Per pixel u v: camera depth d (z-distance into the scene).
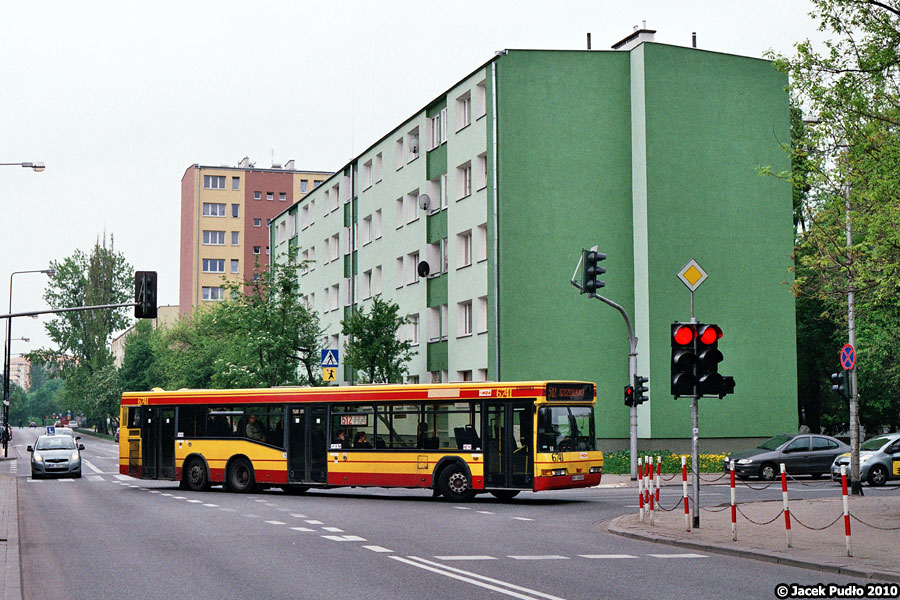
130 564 13.34
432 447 25.67
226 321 51.47
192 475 30.42
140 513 22.16
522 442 24.36
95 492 30.38
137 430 31.52
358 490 31.89
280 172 117.00
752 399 42.09
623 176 42.34
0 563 12.87
